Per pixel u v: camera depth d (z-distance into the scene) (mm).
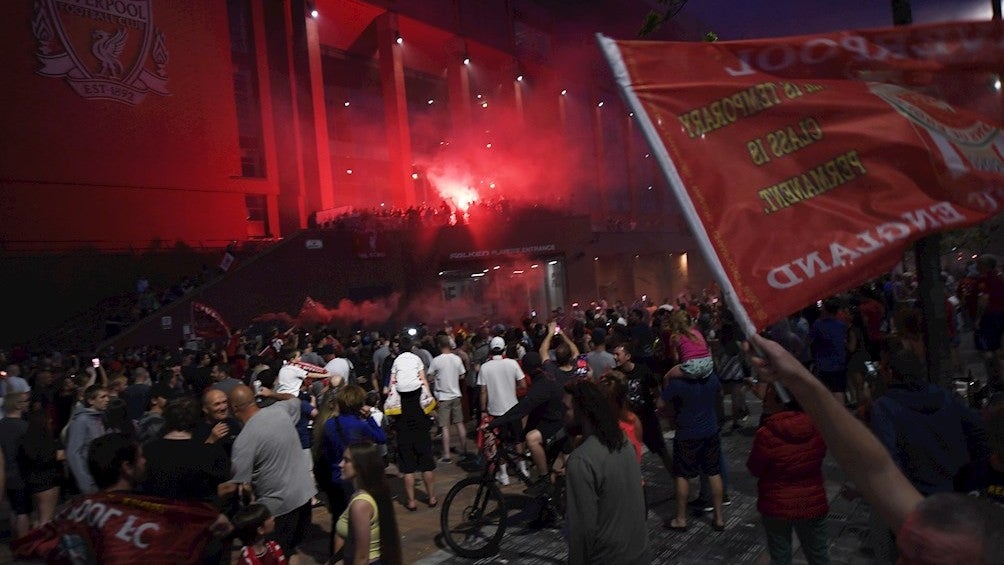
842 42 2117
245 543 4047
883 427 3695
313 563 6703
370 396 7668
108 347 22250
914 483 3629
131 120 28688
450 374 10594
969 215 1927
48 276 25031
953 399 3699
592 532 3457
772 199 2000
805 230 1965
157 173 29406
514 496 8055
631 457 3631
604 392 3703
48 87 26328
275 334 17219
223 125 31984
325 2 40375
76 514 3383
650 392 7180
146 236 28922
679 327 6449
